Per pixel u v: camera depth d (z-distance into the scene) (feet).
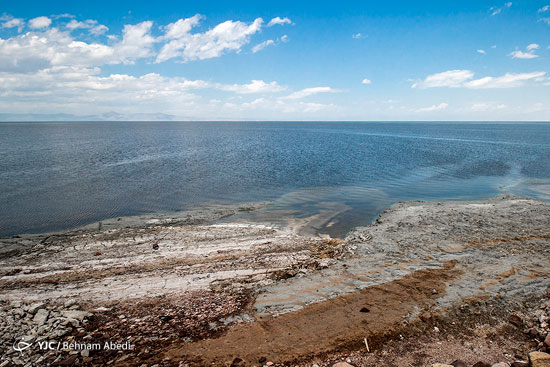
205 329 25.70
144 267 39.99
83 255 44.21
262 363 21.52
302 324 25.96
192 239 50.65
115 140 273.13
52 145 218.38
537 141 286.46
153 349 23.20
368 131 508.94
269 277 36.63
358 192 87.92
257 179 104.63
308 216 65.36
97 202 75.72
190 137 326.44
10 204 73.36
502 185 97.66
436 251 42.14
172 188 90.89
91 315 27.96
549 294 29.14
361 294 30.63
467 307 27.76
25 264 41.19
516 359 21.40
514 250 41.45
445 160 153.38
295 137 334.44
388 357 22.09
